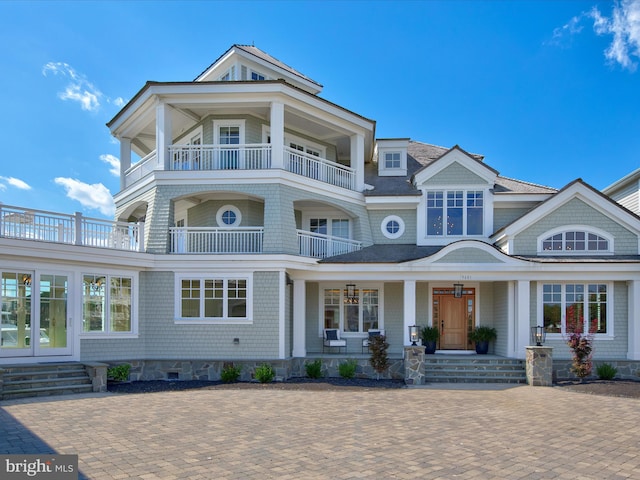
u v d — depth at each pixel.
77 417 9.88
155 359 16.20
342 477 6.66
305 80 22.92
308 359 17.23
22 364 13.31
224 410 10.79
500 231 18.64
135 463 7.05
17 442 8.03
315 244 18.77
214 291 16.59
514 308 17.47
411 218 20.66
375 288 19.97
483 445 8.27
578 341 15.84
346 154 24.31
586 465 7.32
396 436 8.77
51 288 14.27
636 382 15.52
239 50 20.78
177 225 20.98
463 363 16.86
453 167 20.28
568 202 17.89
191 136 20.20
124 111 19.38
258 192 17.25
